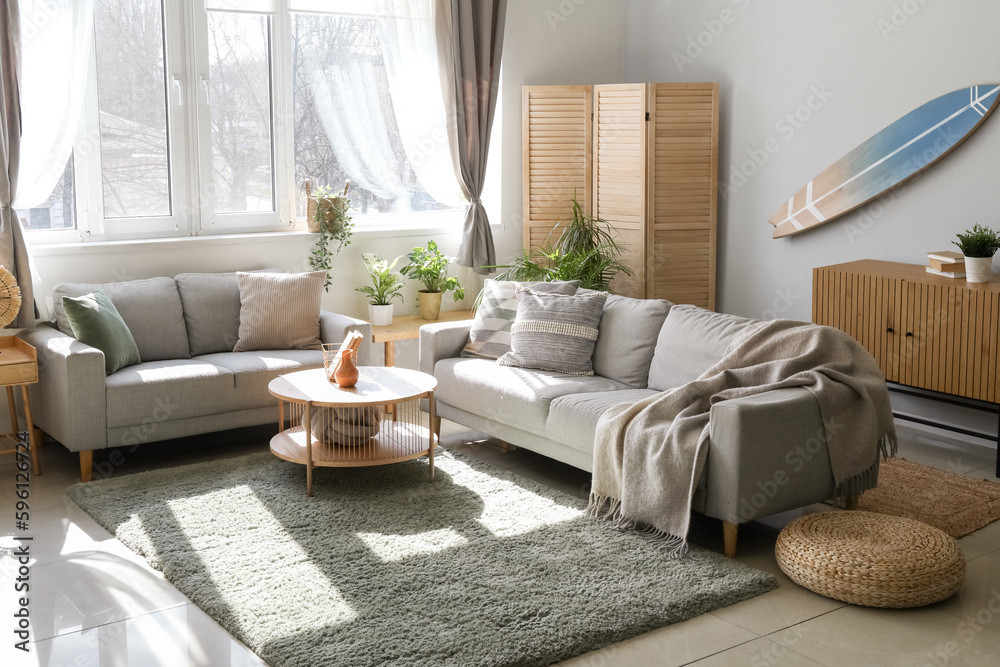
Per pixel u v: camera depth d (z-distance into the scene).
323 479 4.30
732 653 2.83
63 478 4.39
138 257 5.18
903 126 4.94
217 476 4.34
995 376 4.24
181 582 3.26
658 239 5.96
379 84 6.02
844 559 3.13
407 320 5.92
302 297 5.19
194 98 5.34
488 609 3.03
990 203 4.65
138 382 4.40
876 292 4.71
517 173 6.43
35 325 4.80
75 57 4.79
